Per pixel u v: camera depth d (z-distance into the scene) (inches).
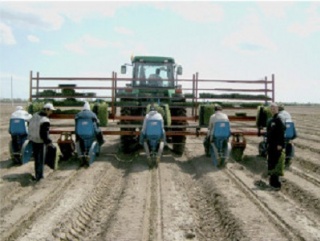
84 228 212.8
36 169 305.1
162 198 261.1
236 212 229.5
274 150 286.2
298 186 296.8
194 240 193.2
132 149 466.0
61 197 259.0
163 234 197.9
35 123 302.4
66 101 423.2
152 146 369.4
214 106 414.6
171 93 468.4
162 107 419.8
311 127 910.4
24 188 284.7
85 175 327.0
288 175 341.4
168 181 310.0
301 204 256.7
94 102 438.3
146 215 227.0
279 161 285.0
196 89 439.5
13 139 361.4
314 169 374.9
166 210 235.5
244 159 418.6
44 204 243.4
